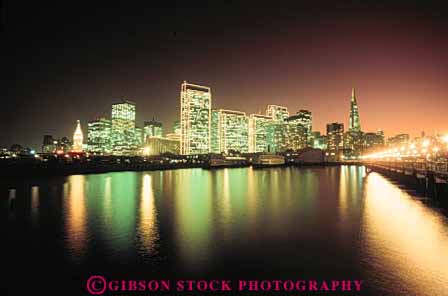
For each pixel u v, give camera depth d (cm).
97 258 2309
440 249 2355
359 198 5262
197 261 2209
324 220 3497
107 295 1716
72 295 1719
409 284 1766
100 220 3709
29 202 5384
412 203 4478
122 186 8738
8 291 1777
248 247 2512
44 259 2300
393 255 2241
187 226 3319
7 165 14850
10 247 2605
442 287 1723
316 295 1664
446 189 4138
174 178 12756
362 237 2727
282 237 2797
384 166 10619
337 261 2145
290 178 11575
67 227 3344
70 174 16200
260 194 6278
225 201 5278
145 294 1720
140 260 2250
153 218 3797
